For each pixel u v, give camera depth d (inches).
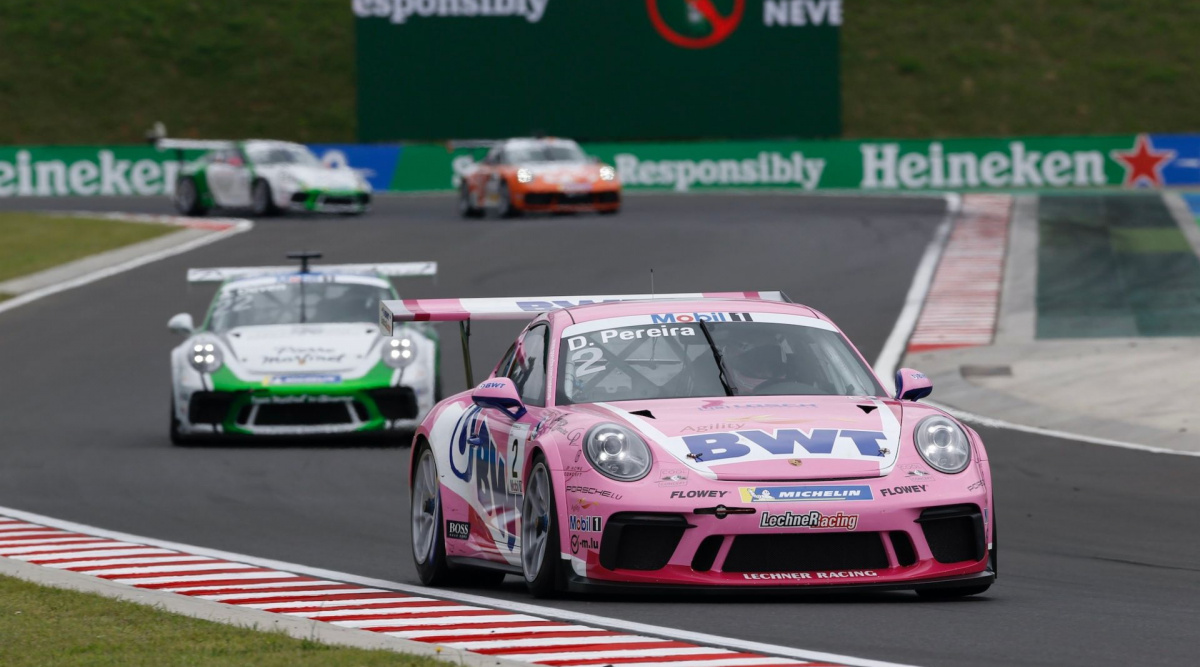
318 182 4835.1
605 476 907.4
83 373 2554.1
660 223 4421.8
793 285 3292.3
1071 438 1903.3
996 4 7647.6
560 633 840.9
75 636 850.1
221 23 7613.2
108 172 6240.2
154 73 7293.3
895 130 6796.3
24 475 1723.7
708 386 1003.3
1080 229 4180.6
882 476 907.4
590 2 6048.2
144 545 1278.3
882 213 4650.6
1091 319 2861.7
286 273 2154.3
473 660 758.5
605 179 4667.8
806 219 4488.2
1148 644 807.1
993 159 5831.7
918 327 2819.9
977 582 925.8
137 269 3794.3
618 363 1019.9
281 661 762.2
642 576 898.7
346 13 7711.6
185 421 1929.1
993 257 3676.2
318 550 1257.4
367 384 1936.5
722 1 6038.4
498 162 4729.3
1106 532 1334.9
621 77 6072.8
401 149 6023.6
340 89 7209.6
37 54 7391.7
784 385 1010.1
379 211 5098.4
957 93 7047.2
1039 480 1637.6
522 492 979.3
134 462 1809.8
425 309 1107.3
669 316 1062.4
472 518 1057.5
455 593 1031.0
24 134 6904.5
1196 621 884.6
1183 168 5782.5
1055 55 7313.0
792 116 6072.8
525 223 4495.6
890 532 900.6
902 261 3627.0
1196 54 7317.9
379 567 1178.0
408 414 1961.1
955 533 921.5
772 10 6038.4
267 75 7288.4
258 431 1926.7
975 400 2190.0
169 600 980.6
